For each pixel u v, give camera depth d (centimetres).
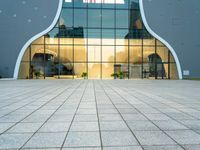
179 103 864
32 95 1107
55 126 515
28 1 2681
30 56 2680
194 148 374
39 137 434
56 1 2708
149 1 2795
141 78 2773
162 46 2800
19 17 2664
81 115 635
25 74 2670
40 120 575
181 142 405
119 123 544
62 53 2716
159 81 2352
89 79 2686
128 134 453
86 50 2744
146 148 373
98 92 1245
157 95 1116
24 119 587
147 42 2791
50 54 2705
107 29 2770
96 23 2764
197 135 448
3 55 2633
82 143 399
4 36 2639
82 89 1421
